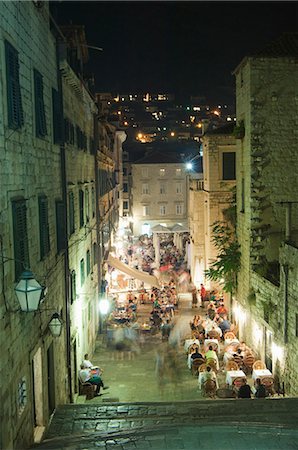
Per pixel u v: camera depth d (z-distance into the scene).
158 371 21.16
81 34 22.97
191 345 22.58
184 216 69.88
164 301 32.09
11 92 10.54
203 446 10.27
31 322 12.16
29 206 12.27
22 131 11.75
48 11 15.40
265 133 23.50
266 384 18.62
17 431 10.47
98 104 31.92
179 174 69.56
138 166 69.12
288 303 18.20
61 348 16.28
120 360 23.08
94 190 29.20
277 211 23.89
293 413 13.18
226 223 30.86
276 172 23.72
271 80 23.27
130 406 14.58
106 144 39.84
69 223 18.48
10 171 10.62
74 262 19.77
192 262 39.75
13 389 10.31
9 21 10.81
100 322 27.92
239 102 25.62
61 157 17.14
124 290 33.16
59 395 15.48
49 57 15.74
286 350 18.33
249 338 24.00
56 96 16.53
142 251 51.16
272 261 23.91
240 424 11.77
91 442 10.98
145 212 69.62
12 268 10.46
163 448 10.23
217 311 28.56
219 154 34.16
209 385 17.95
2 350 9.62
